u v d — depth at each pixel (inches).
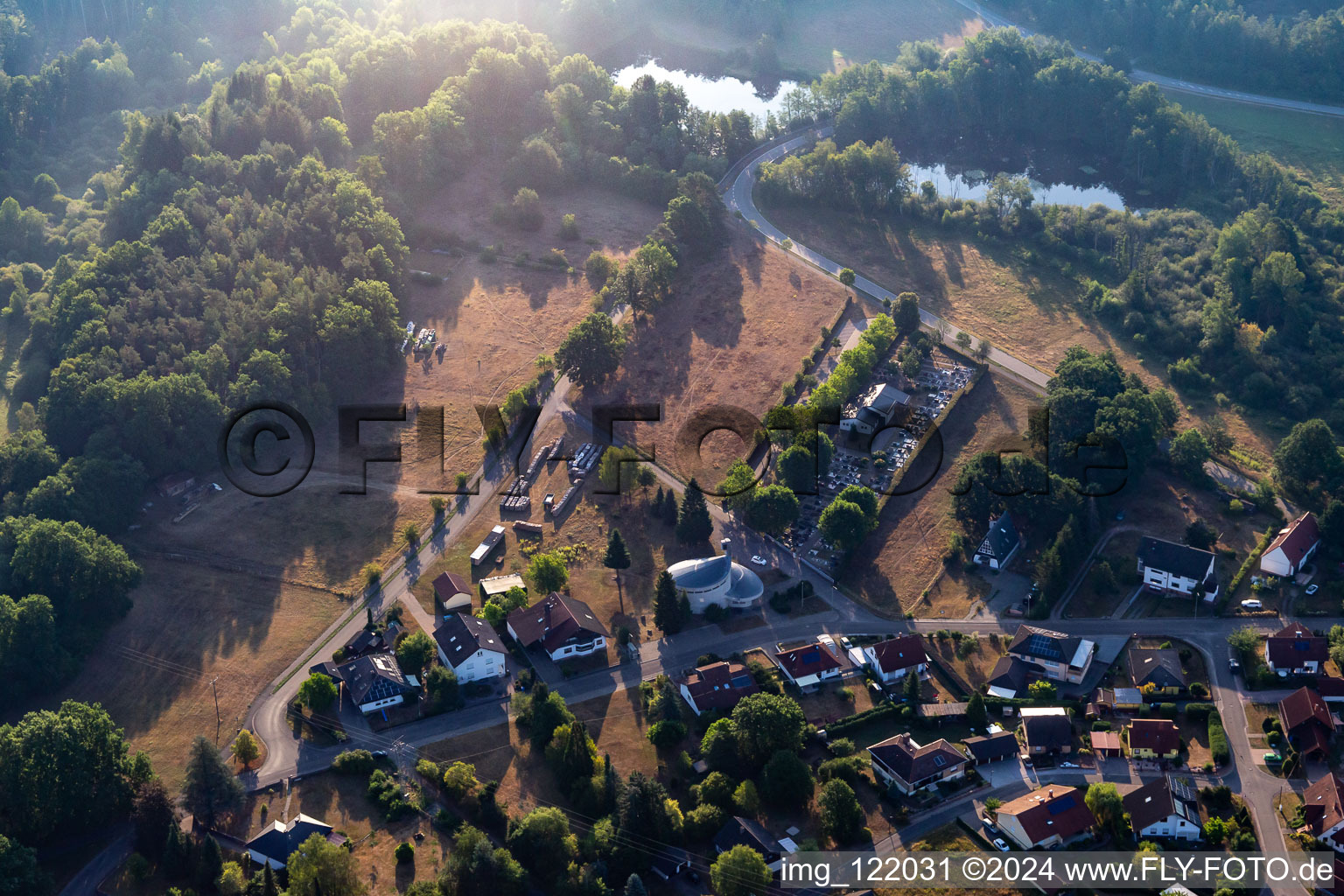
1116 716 7258.9
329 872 5999.0
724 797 6569.9
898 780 6702.8
